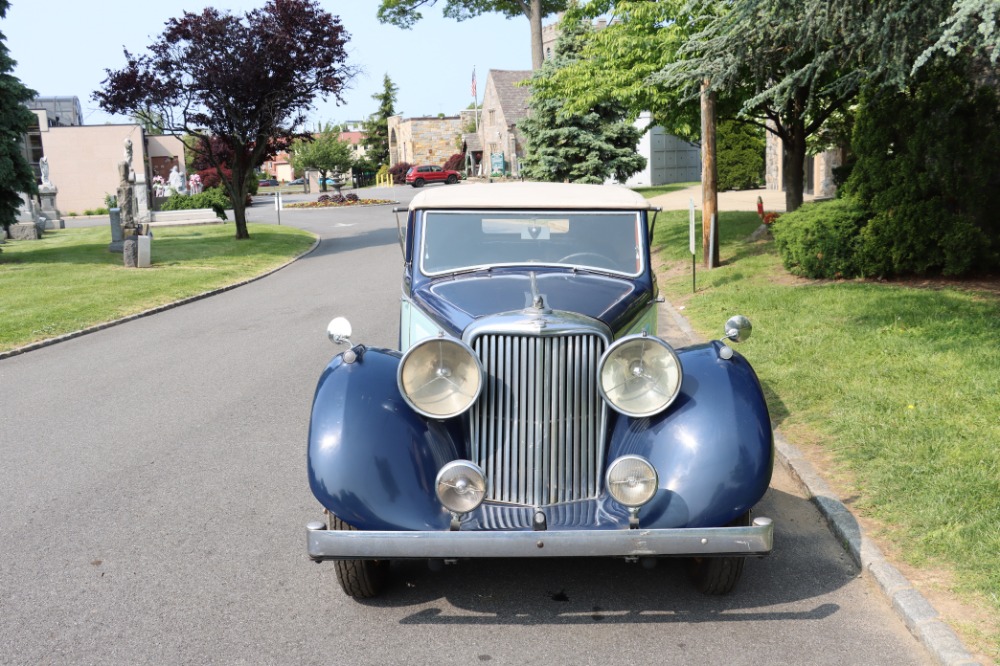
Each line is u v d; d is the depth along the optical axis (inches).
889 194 486.3
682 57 546.9
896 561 186.4
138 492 252.7
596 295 197.8
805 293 478.0
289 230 1332.4
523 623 174.2
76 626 176.1
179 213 1549.0
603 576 194.2
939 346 334.3
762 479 167.9
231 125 1100.5
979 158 460.1
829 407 284.2
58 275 792.9
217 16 1059.3
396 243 1101.1
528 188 234.7
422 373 173.6
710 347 189.6
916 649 160.1
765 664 157.1
